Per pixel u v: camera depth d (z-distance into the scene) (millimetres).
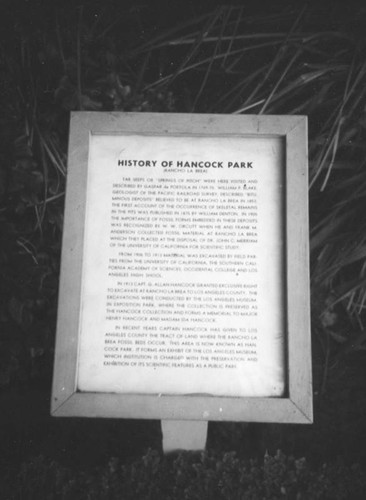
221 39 2160
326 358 1892
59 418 1885
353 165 2014
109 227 1346
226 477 1463
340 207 1948
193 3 2307
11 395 1922
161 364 1304
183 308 1318
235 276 1326
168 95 2123
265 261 1331
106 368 1304
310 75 2014
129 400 1280
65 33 2115
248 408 1277
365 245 1892
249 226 1345
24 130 1934
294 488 1479
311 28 2252
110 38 2156
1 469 1582
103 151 1378
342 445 1805
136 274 1328
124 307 1319
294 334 1288
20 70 2025
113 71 2076
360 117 2000
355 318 1975
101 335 1312
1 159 1859
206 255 1333
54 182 1962
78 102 1942
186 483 1458
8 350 1841
